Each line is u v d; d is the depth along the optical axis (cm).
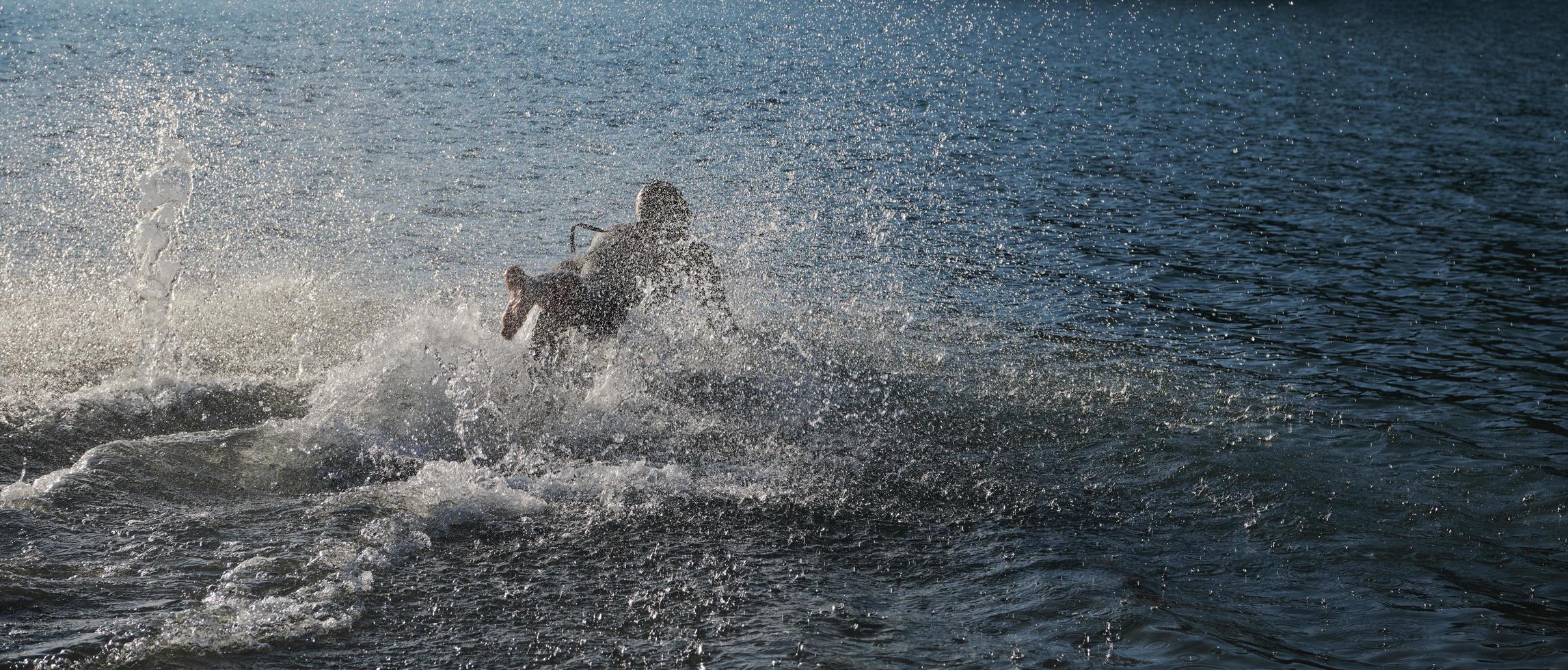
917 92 2242
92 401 576
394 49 2494
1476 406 662
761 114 1895
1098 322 843
